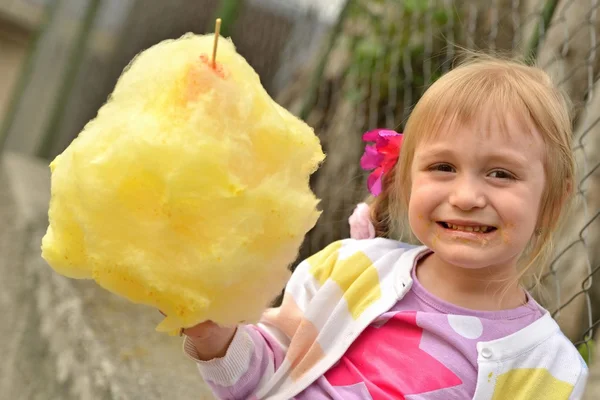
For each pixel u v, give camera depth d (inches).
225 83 35.4
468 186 40.8
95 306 74.9
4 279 103.3
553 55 57.5
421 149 42.4
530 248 44.1
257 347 43.6
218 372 42.1
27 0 261.3
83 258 35.9
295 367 43.4
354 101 84.1
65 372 63.6
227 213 34.8
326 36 98.8
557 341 42.2
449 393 41.0
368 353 42.8
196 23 144.3
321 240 76.5
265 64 123.6
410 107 59.6
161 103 35.3
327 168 84.5
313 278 45.8
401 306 43.4
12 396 73.6
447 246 41.3
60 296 78.5
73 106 200.2
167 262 34.7
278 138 36.0
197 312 35.2
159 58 36.2
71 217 35.7
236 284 35.4
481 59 48.6
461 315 42.4
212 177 34.5
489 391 40.8
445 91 42.4
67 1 204.7
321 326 43.9
